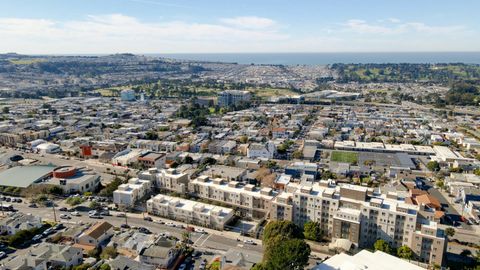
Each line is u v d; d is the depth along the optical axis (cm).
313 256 16825
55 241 17625
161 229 19500
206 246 17775
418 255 16438
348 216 17538
